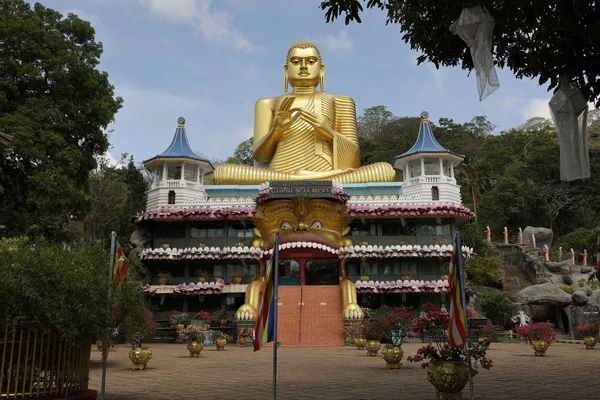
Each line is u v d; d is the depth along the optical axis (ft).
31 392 29.60
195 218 113.80
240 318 96.94
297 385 41.45
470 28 25.85
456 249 31.01
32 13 94.84
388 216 111.65
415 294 111.04
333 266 117.39
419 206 110.83
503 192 193.36
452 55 32.83
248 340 93.45
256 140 133.59
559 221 199.62
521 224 200.85
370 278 112.68
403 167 126.82
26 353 29.53
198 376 48.03
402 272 110.83
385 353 53.47
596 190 187.11
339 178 122.52
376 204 114.21
